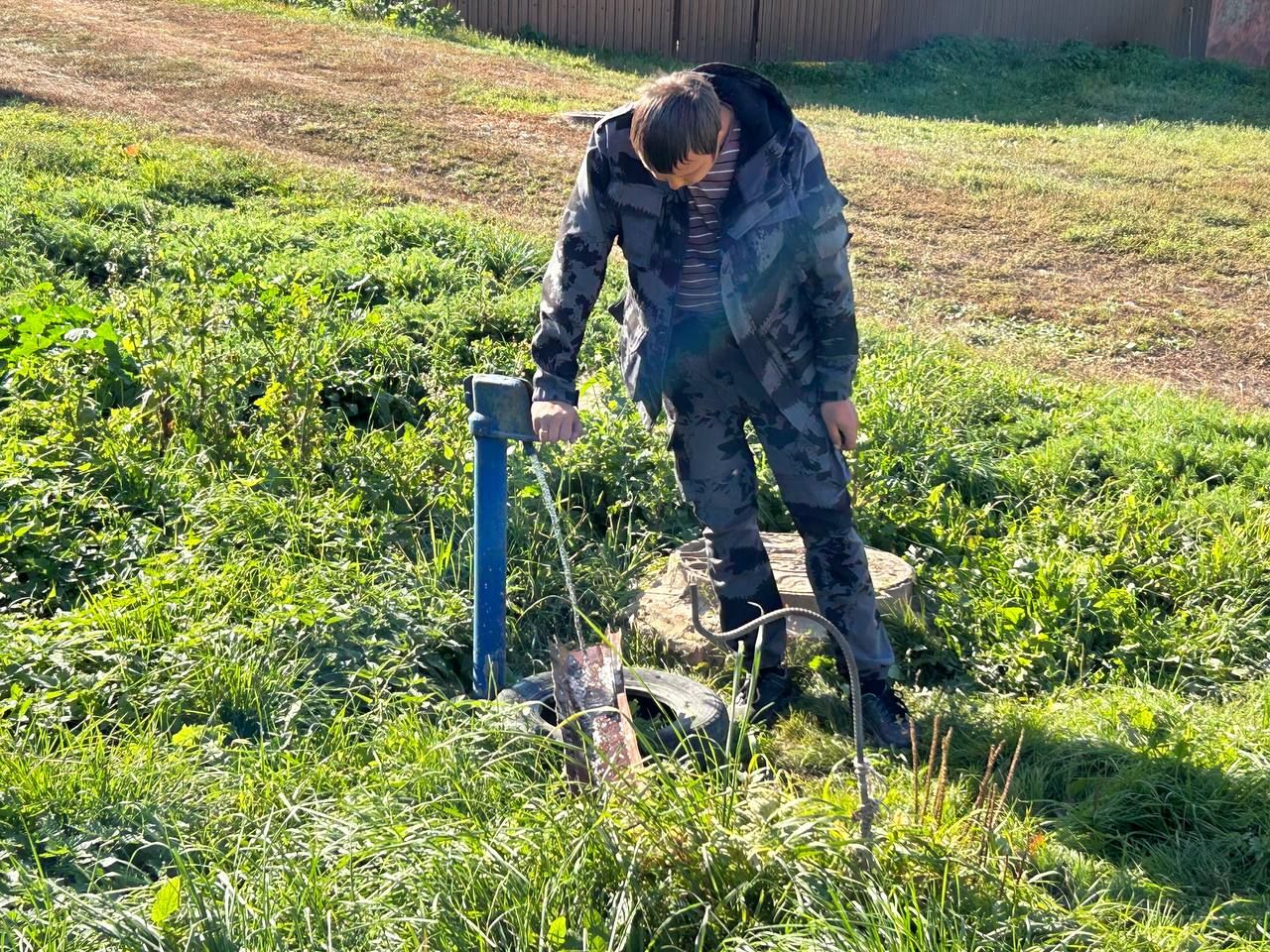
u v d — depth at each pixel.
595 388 5.72
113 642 3.62
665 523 5.00
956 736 3.59
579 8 19.75
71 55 13.45
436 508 4.78
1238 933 2.81
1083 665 4.24
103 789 2.99
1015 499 5.53
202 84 12.88
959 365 6.98
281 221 8.25
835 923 2.53
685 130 2.85
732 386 3.37
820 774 3.48
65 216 7.70
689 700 3.48
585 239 3.25
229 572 4.01
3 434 4.79
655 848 2.69
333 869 2.65
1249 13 22.20
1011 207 11.55
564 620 4.35
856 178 12.20
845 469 3.49
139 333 5.66
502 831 2.77
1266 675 4.14
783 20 20.97
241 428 5.28
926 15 21.52
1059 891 2.93
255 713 3.44
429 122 12.47
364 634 3.87
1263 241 10.97
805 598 4.29
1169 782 3.33
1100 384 7.27
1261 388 7.71
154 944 2.42
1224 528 5.09
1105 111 17.67
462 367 6.06
